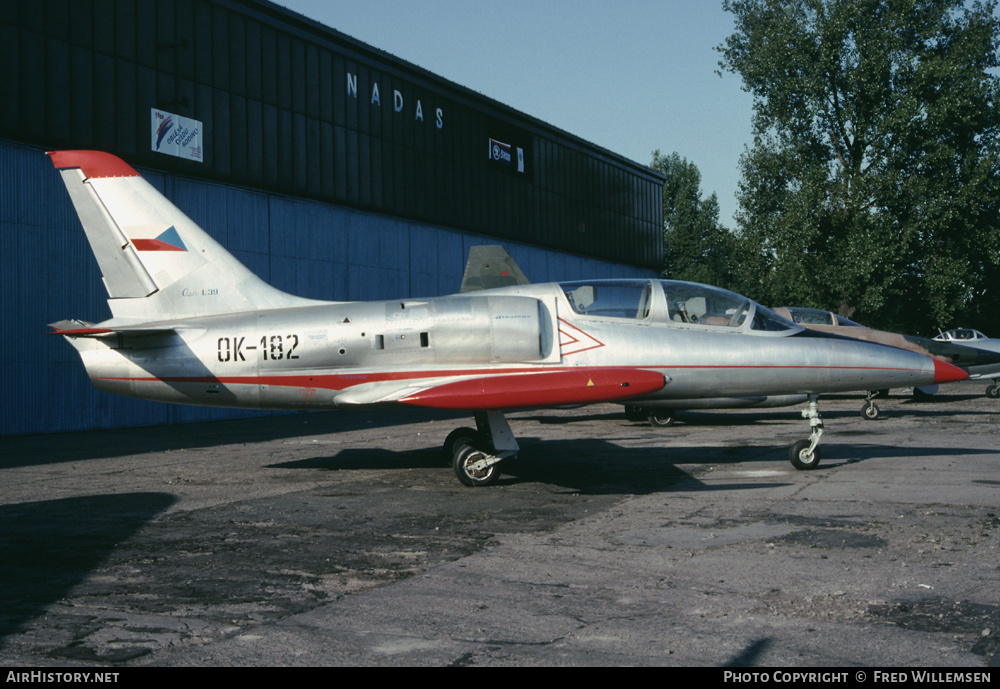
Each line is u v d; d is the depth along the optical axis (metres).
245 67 24.00
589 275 43.09
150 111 21.19
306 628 4.25
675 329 9.73
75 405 19.55
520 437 14.70
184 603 4.76
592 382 8.61
